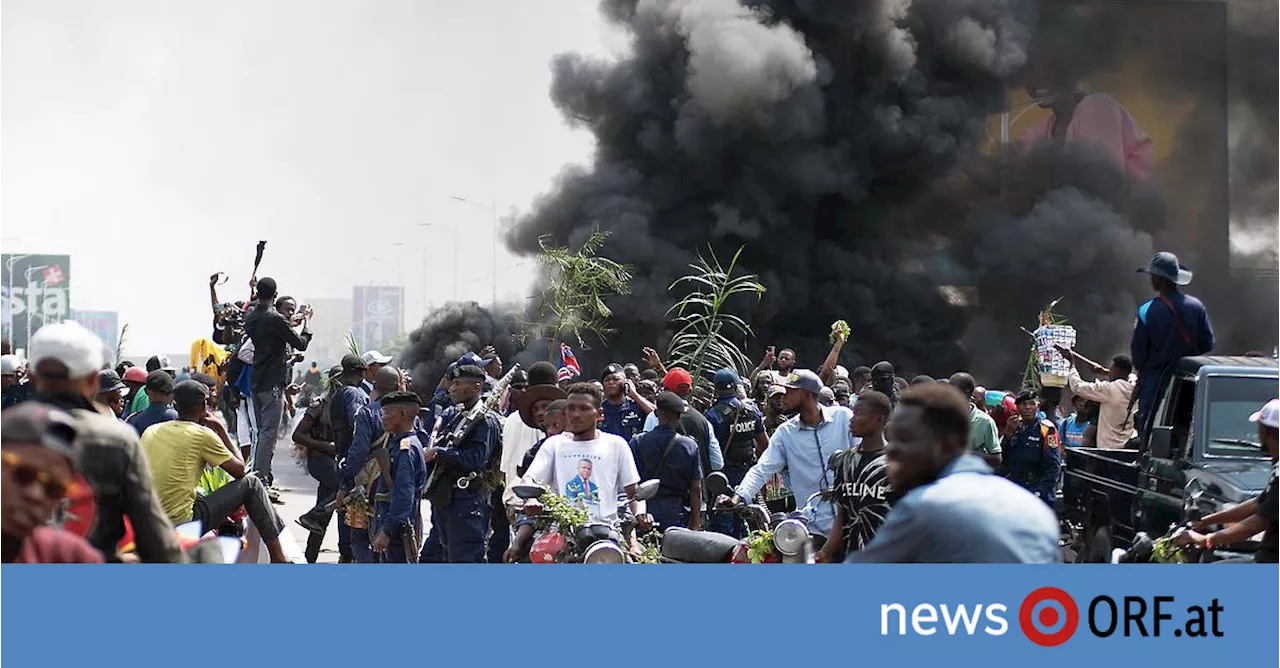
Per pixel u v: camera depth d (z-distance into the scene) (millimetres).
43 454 4566
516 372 12625
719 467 11172
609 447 8422
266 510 7051
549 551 7492
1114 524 10414
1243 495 8398
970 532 4039
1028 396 12320
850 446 8750
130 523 4883
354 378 12039
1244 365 9664
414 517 10000
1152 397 10422
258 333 14539
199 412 8117
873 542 4180
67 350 4832
